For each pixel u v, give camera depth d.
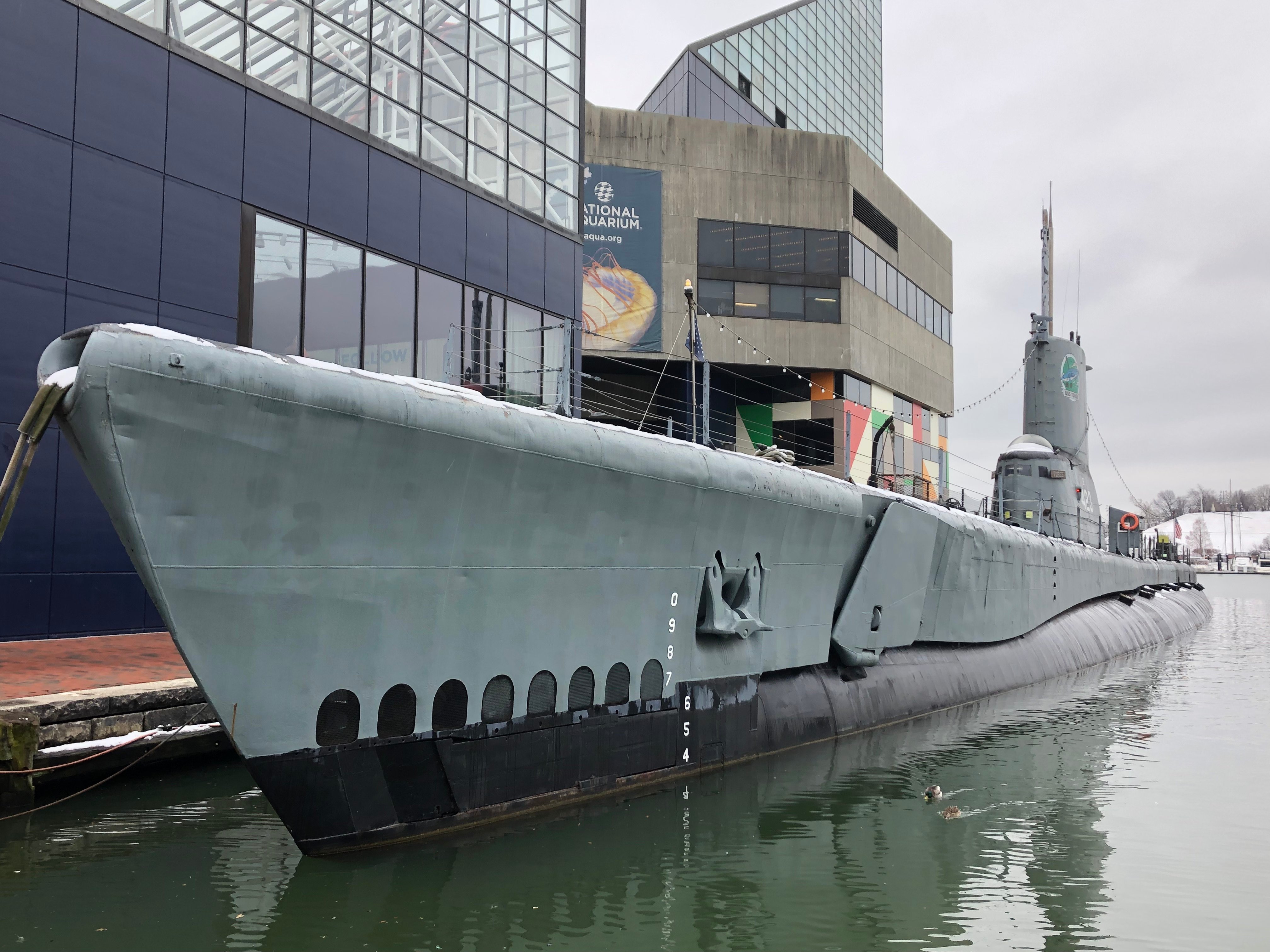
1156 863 7.91
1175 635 29.89
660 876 7.20
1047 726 13.84
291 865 7.06
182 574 6.01
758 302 36.66
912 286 44.28
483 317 18.95
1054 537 22.81
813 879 7.31
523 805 8.15
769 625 11.08
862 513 12.54
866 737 12.63
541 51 20.45
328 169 16.06
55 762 8.61
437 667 7.40
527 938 6.04
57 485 13.11
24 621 12.80
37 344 12.86
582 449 8.22
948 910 6.80
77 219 13.20
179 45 14.22
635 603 9.14
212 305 14.56
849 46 64.25
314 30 15.88
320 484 6.52
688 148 35.88
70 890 6.59
